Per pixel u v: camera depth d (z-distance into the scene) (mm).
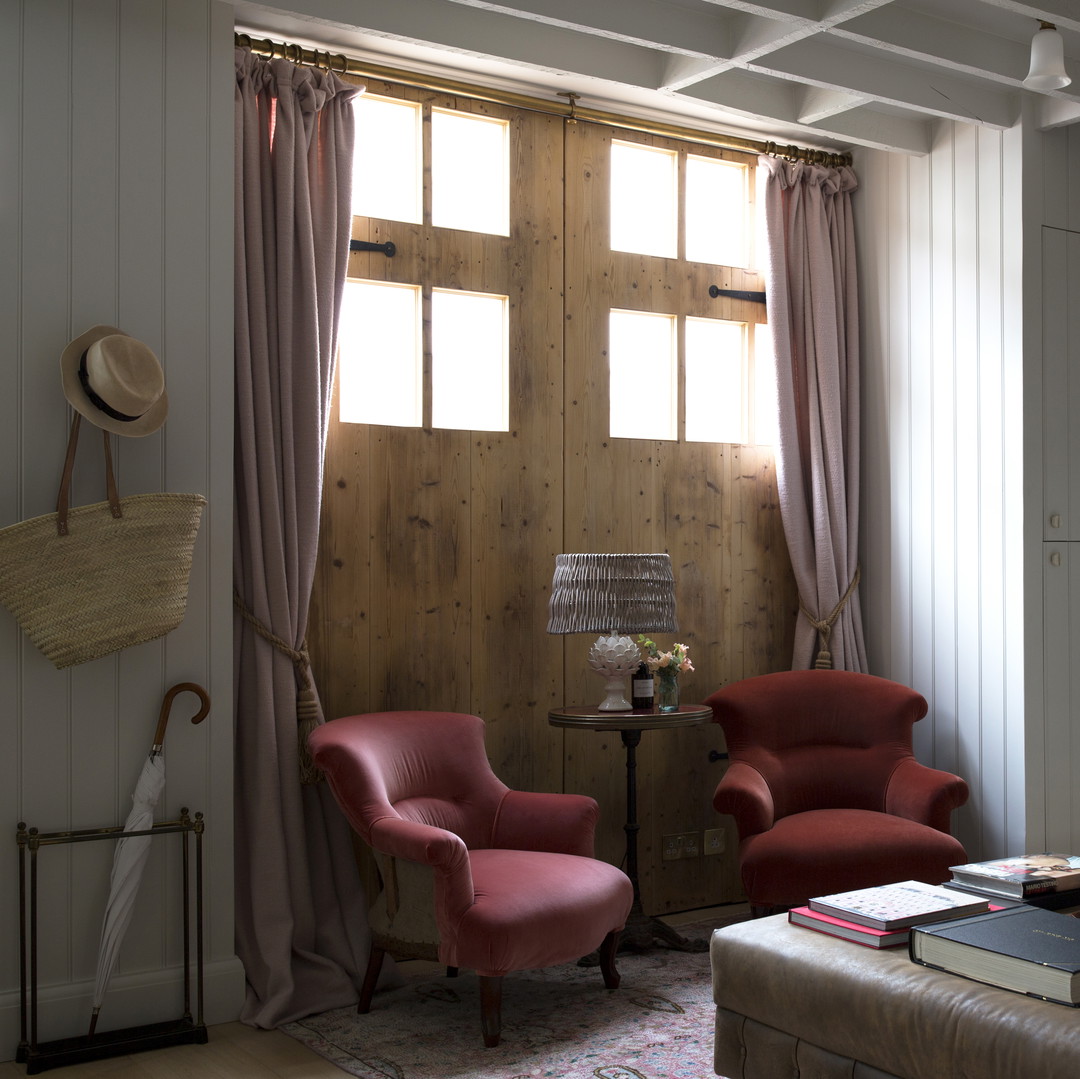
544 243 4430
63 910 3277
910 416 4824
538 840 3695
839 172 4988
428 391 4180
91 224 3361
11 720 3229
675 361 4734
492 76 4238
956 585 4617
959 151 4625
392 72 4086
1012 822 4391
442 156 4281
